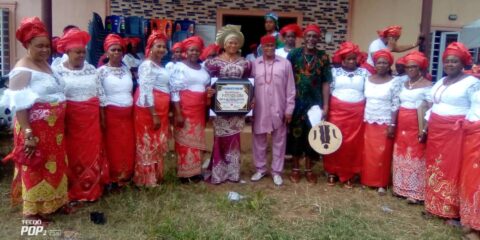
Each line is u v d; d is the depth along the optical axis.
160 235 3.91
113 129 4.64
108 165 4.75
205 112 5.15
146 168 4.82
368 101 5.04
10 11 8.79
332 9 9.05
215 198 4.78
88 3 8.89
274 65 4.99
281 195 4.97
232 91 4.88
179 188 5.03
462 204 4.04
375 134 5.04
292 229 4.12
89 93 4.29
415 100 4.67
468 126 3.95
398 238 4.02
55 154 3.97
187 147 5.05
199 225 4.13
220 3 9.01
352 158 5.25
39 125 3.82
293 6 9.05
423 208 4.73
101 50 8.11
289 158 6.40
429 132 4.40
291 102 5.05
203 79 5.00
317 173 5.82
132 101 4.73
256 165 5.39
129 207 4.45
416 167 4.76
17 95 3.62
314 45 5.06
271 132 5.21
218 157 5.20
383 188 5.17
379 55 4.88
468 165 3.95
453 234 4.11
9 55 8.89
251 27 11.70
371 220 4.39
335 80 5.13
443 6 9.05
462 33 7.58
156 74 4.70
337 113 5.14
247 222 4.23
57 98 3.90
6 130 6.29
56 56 5.86
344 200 4.89
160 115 4.80
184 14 9.00
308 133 5.19
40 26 3.74
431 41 9.15
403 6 9.01
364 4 9.02
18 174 4.11
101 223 4.13
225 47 4.99
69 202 4.42
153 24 8.66
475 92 3.93
